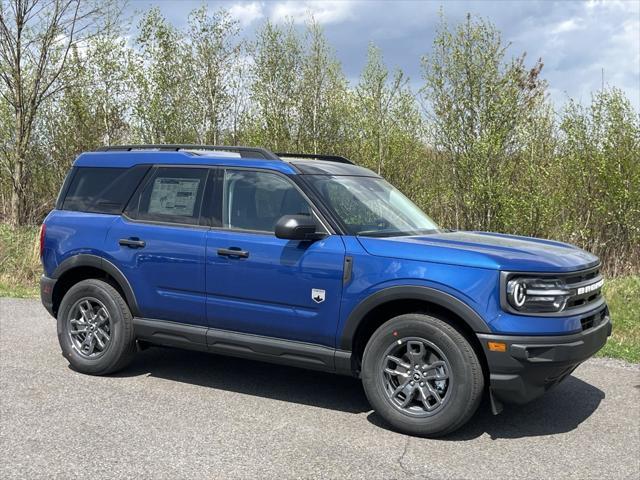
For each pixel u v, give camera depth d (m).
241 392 5.27
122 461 3.84
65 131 18.73
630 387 5.52
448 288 4.21
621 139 12.25
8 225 15.80
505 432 4.46
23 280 10.84
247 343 4.95
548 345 4.08
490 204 12.87
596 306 4.60
